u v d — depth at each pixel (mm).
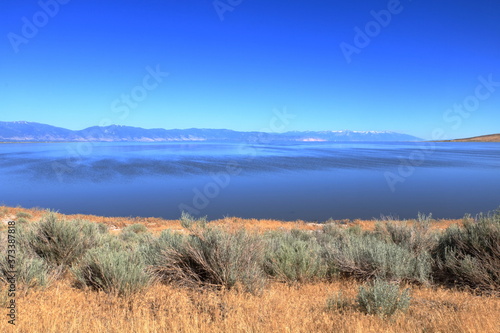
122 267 5305
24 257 5840
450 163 100688
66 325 3787
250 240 6355
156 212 35469
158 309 4598
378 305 4449
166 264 5984
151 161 111562
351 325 3914
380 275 6453
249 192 49438
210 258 5793
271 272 7008
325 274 6969
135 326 3801
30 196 46375
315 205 38875
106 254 5742
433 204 38375
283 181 62312
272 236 11867
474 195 44562
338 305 4863
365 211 35000
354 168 87312
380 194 46469
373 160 117312
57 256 6969
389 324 3982
